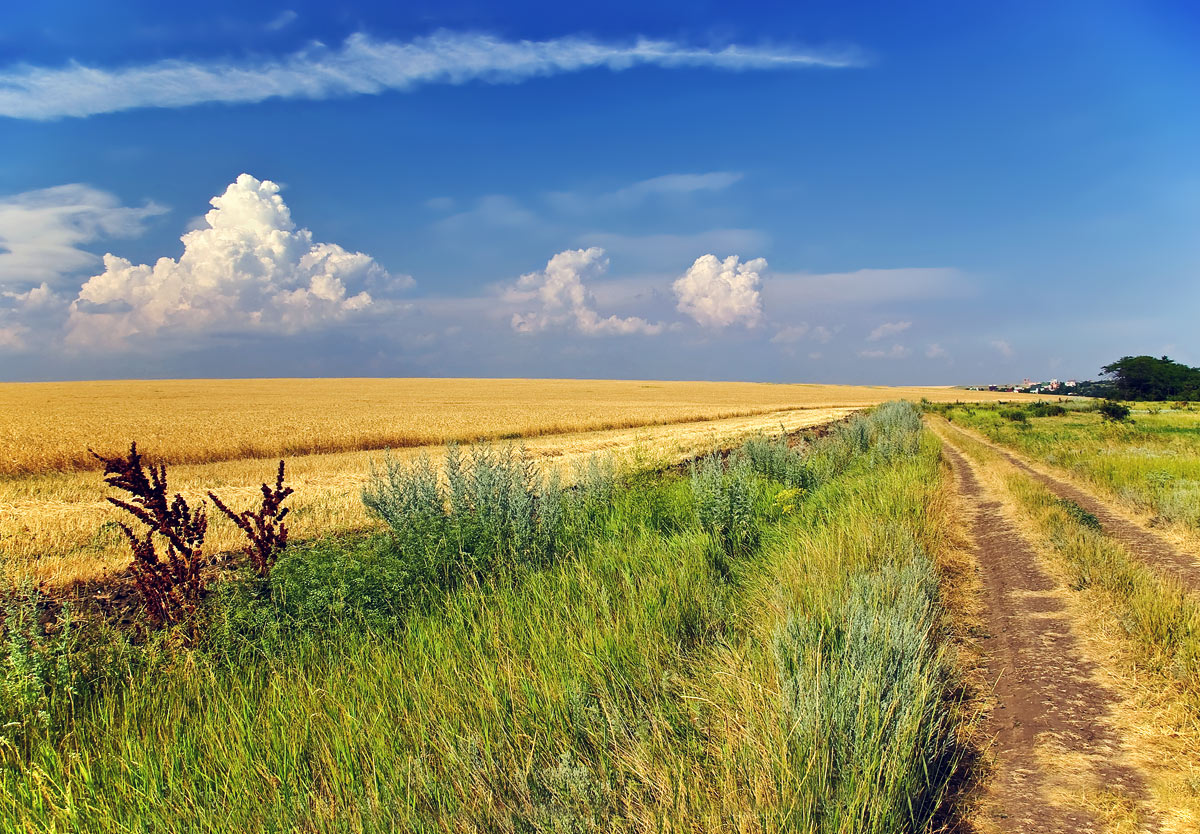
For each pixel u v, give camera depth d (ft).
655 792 10.66
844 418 162.50
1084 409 213.25
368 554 22.79
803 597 19.12
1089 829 10.64
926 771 11.55
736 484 30.76
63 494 61.31
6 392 274.77
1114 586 21.86
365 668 16.26
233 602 19.42
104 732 14.44
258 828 10.57
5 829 11.07
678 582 20.89
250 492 58.95
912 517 32.14
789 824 9.65
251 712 14.29
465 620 19.30
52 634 22.31
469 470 34.06
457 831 10.05
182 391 293.43
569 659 15.35
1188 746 12.82
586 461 50.78
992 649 18.71
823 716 11.51
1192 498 36.47
